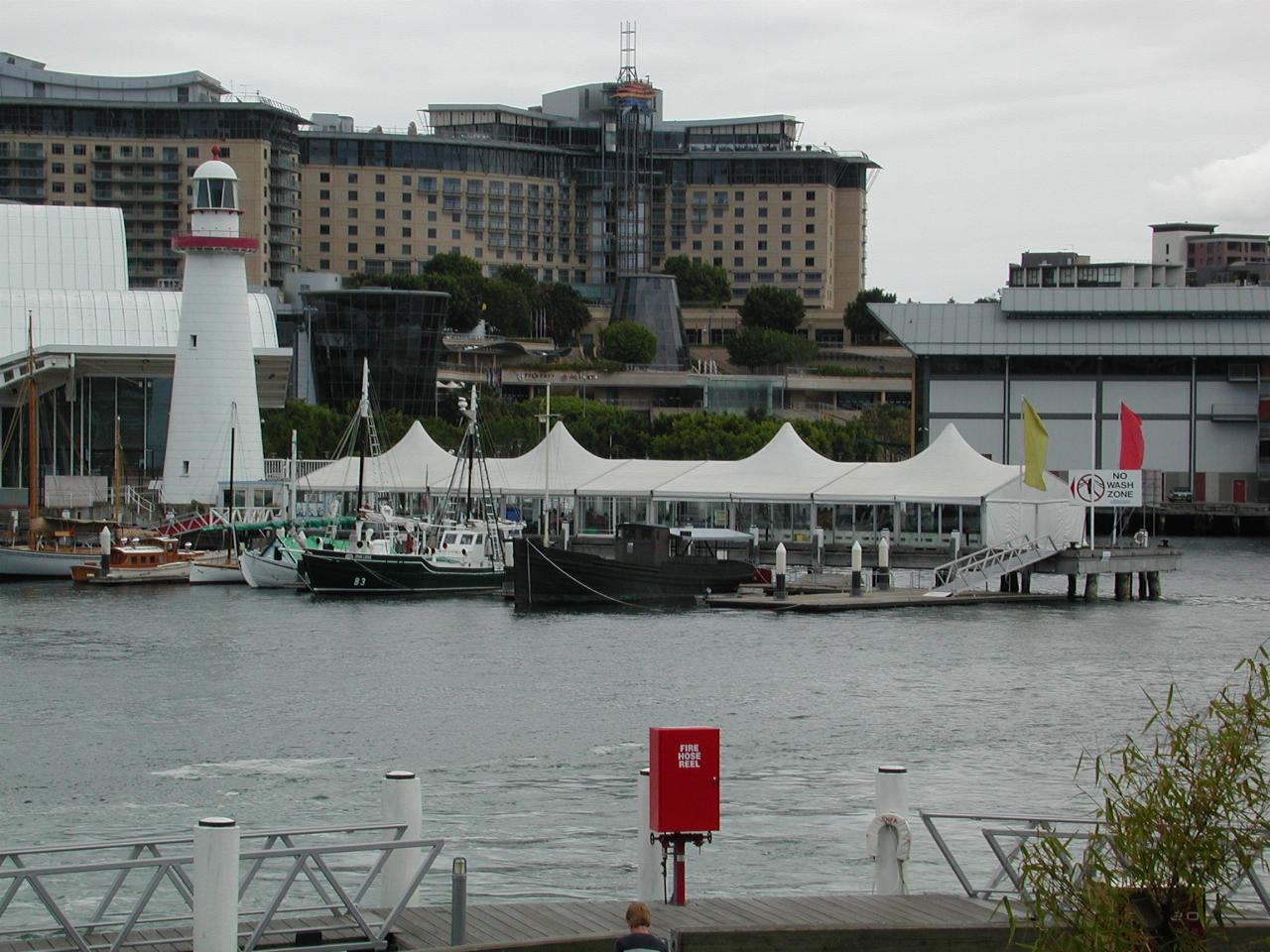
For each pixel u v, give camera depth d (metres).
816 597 116.00
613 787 57.28
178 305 172.62
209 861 31.69
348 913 35.72
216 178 150.50
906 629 101.44
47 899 32.94
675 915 35.28
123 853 48.94
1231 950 33.94
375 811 53.91
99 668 84.12
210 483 150.00
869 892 45.03
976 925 33.66
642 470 144.00
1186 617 109.69
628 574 115.44
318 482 150.75
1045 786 57.66
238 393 151.25
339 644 94.31
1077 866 28.50
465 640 95.94
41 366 157.62
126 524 152.38
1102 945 26.34
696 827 35.94
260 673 82.44
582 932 34.19
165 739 65.38
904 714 71.19
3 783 57.62
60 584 134.38
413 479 149.50
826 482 136.38
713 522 143.00
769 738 65.88
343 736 66.06
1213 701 30.67
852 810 54.09
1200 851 27.27
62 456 171.75
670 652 90.50
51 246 181.38
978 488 127.44
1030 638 97.19
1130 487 121.00
